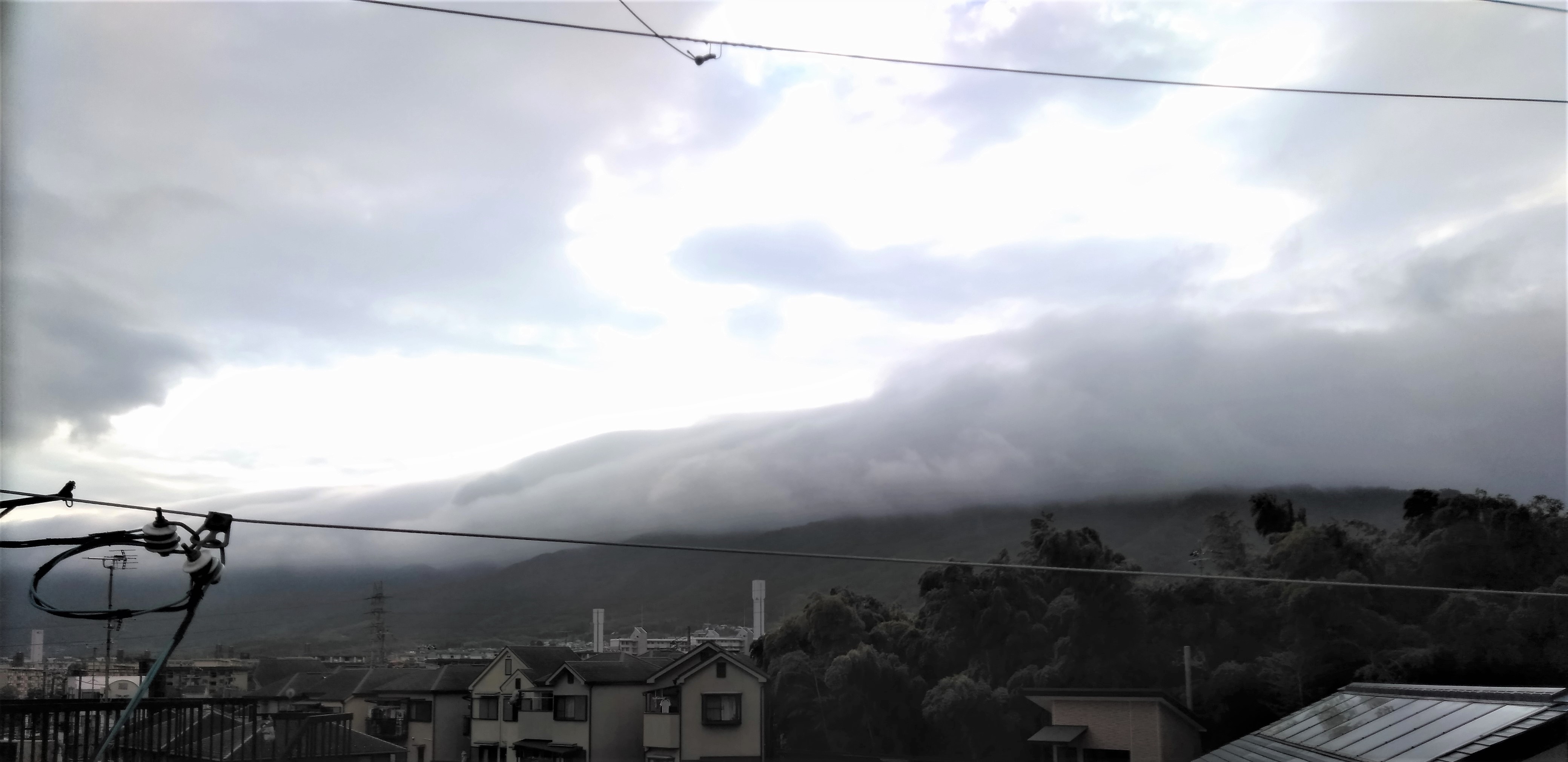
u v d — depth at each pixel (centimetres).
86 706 888
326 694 2769
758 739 2505
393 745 1639
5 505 544
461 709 2827
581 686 2566
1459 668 2628
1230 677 2862
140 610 526
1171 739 2084
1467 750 1049
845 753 3066
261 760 1438
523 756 2578
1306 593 2881
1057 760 2158
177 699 998
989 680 3178
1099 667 3094
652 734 2469
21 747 831
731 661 2544
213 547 550
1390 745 1198
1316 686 2781
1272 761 1404
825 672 3216
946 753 3034
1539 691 1121
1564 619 2619
